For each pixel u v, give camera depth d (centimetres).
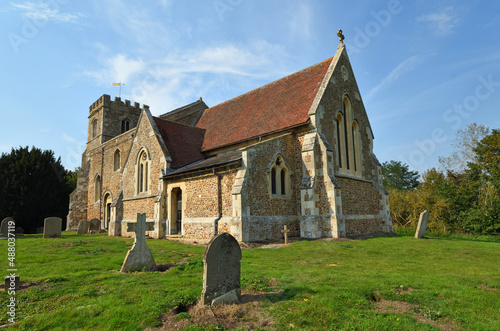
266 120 2066
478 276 820
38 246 1488
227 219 1592
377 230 2145
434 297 637
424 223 1845
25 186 3544
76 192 3772
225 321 548
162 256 1192
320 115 1792
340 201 1653
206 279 604
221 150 2156
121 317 545
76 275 843
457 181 3434
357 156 2142
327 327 511
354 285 705
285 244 1436
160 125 2294
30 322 536
